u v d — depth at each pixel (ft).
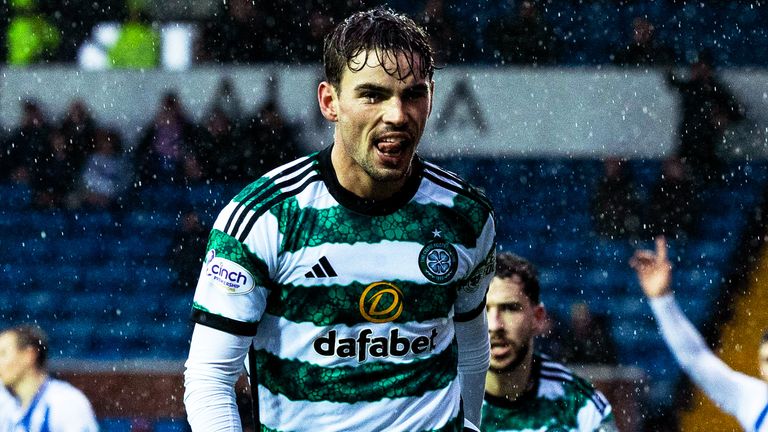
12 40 149.79
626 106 144.15
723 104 144.36
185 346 140.77
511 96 143.33
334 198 32.48
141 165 147.02
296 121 143.54
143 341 140.77
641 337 136.87
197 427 32.24
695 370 63.21
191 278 146.00
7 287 145.59
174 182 147.13
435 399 33.73
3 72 147.33
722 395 62.69
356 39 30.91
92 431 75.72
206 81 144.66
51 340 141.38
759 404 61.93
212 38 149.07
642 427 108.47
